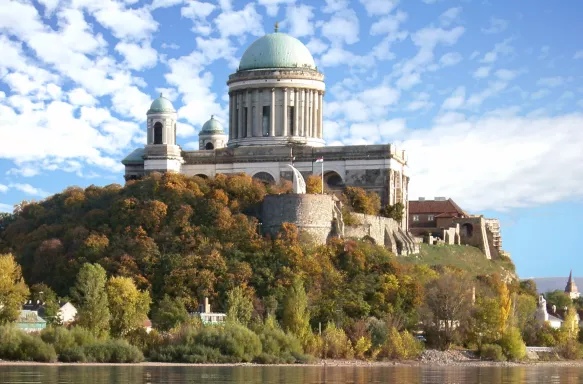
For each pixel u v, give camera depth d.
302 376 184.62
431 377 192.75
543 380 194.62
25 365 186.75
